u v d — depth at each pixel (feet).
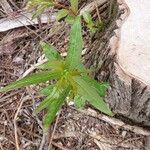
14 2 1.76
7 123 1.52
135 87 1.23
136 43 1.23
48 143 1.44
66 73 1.06
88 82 1.18
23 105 1.55
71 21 1.43
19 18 1.70
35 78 1.01
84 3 1.69
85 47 1.59
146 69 1.20
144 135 1.46
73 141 1.47
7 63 1.65
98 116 1.49
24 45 1.68
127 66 1.21
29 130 1.51
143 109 1.34
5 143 1.49
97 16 1.63
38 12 1.47
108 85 1.26
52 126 1.48
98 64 1.37
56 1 1.70
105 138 1.47
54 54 1.23
